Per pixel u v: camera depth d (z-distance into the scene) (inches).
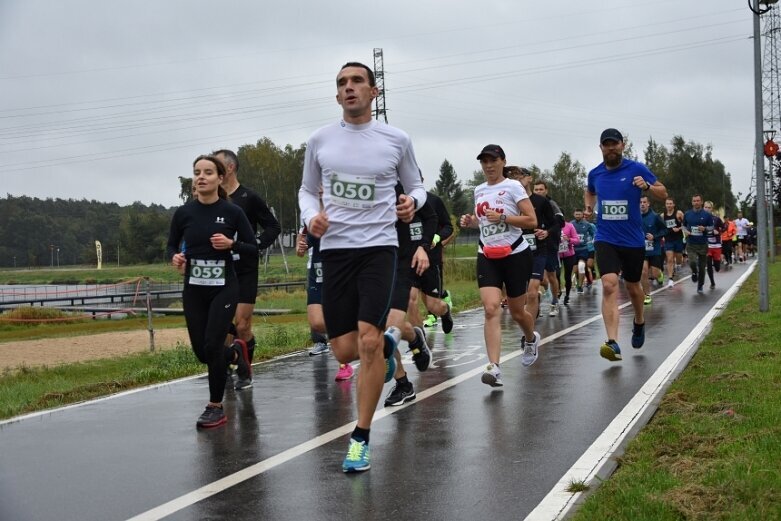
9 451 231.3
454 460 207.5
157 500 182.7
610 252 350.6
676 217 804.6
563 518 160.2
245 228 265.1
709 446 195.3
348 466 199.3
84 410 289.7
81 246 5866.1
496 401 279.9
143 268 3853.3
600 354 357.7
